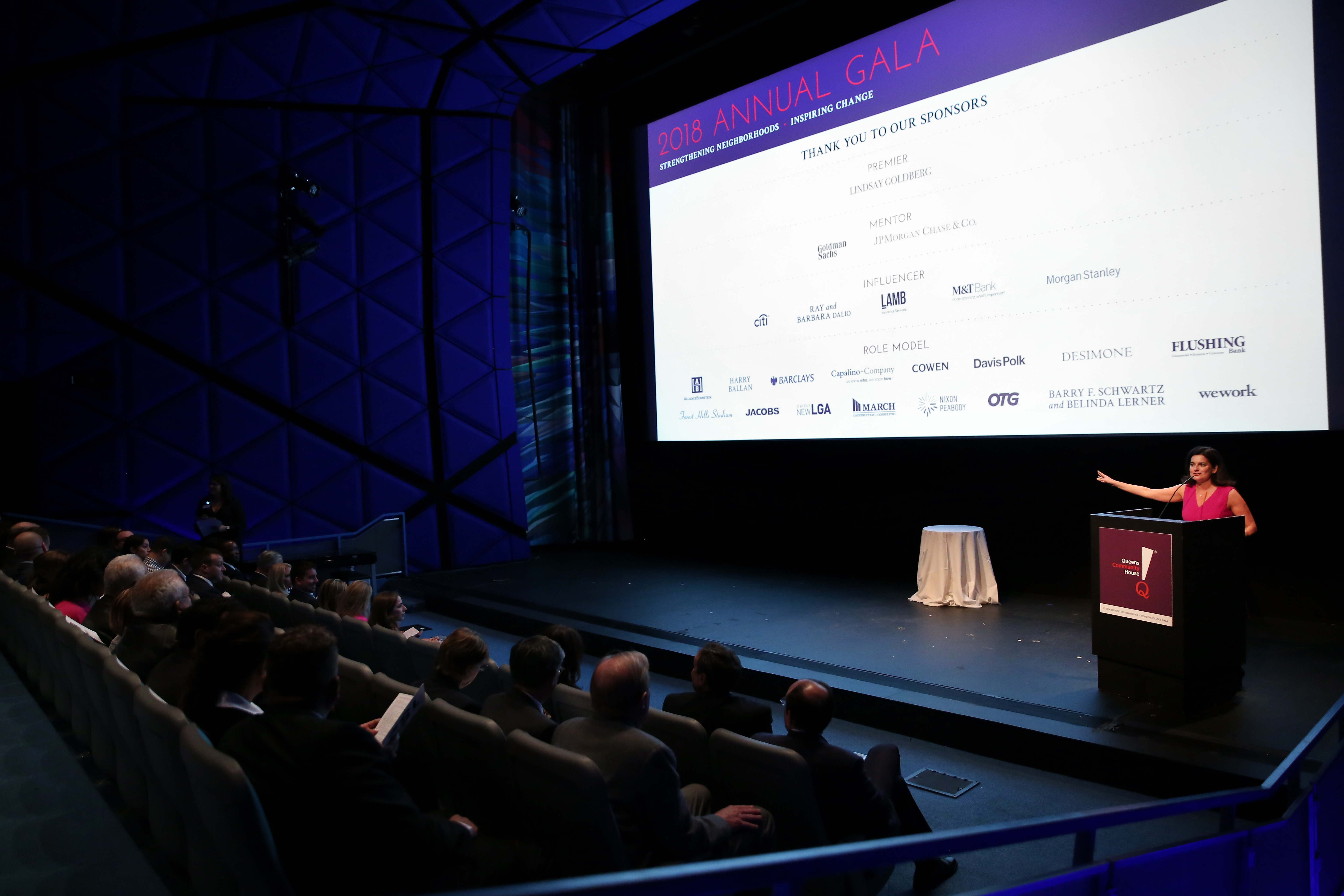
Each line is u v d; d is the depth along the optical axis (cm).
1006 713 372
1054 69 572
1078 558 611
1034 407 590
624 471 1011
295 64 750
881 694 407
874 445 746
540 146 1006
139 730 222
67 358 723
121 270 741
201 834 185
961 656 464
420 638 379
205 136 773
